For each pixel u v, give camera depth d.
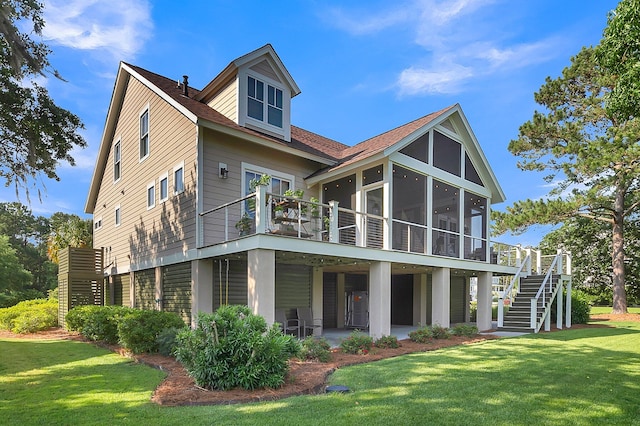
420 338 10.72
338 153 15.58
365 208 12.30
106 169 18.55
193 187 11.12
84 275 16.50
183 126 11.84
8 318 15.78
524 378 6.59
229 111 12.48
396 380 6.43
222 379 5.87
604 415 4.90
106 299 17.81
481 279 15.01
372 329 11.00
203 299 10.66
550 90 21.30
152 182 13.66
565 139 20.42
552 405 5.24
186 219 11.41
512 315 14.38
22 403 5.43
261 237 8.68
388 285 11.16
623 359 8.25
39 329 15.09
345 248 10.19
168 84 14.41
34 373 7.37
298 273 12.88
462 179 14.45
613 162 17.48
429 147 13.05
